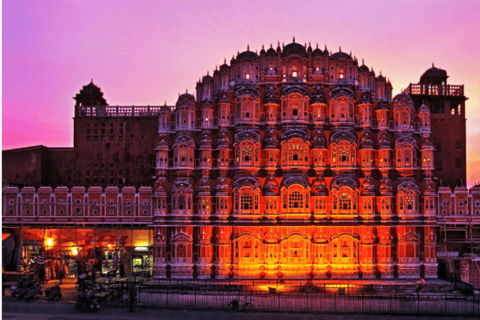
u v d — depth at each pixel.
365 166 66.25
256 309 50.81
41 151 80.12
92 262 70.06
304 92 67.12
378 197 65.56
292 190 64.62
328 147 67.06
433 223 65.06
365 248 64.44
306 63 70.12
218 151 67.12
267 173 66.38
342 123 67.12
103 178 82.25
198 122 69.12
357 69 70.50
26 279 62.78
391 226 64.69
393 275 64.50
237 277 64.19
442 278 68.12
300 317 48.66
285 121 66.94
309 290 60.44
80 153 82.56
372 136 68.31
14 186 74.50
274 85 68.94
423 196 65.94
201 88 73.06
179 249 65.06
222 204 65.25
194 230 65.62
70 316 47.91
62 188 69.88
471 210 68.38
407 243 64.81
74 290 60.16
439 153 77.50
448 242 67.62
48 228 67.50
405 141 66.38
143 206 69.06
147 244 70.38
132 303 50.62
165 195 66.00
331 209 65.25
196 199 66.44
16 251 70.62
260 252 64.69
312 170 66.62
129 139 82.69
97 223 69.06
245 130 66.62
